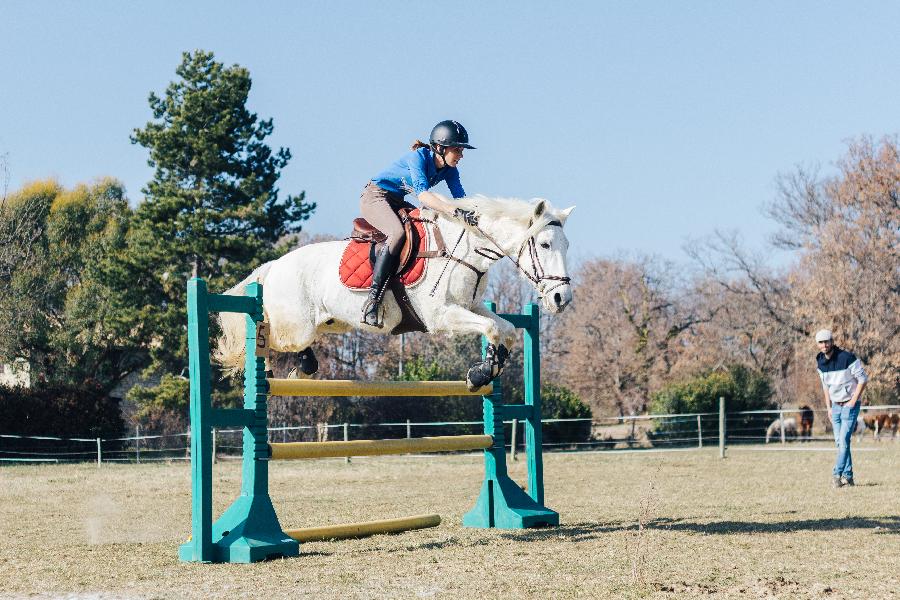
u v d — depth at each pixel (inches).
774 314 1581.0
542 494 332.5
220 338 306.2
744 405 1218.6
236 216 1249.4
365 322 276.7
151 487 571.8
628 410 1761.8
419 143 283.3
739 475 569.9
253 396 267.3
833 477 472.1
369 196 285.3
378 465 780.6
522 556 248.2
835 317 1427.2
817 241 1493.6
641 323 1811.0
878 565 229.5
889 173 1445.6
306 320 300.8
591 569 225.8
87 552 274.1
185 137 1258.6
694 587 202.4
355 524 293.6
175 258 1242.0
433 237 273.6
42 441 1080.2
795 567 226.5
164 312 1257.4
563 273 257.8
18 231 1428.4
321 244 305.0
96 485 595.2
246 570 234.7
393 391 293.4
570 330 1845.5
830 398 473.7
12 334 1363.2
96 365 1441.9
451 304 272.2
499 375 274.2
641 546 259.6
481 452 1003.9
